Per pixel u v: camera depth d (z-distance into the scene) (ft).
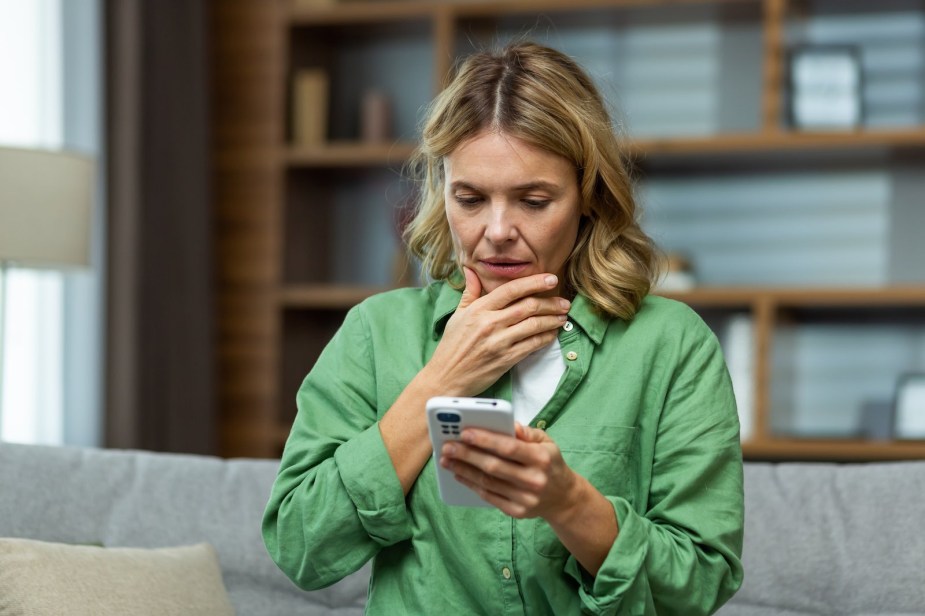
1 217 10.18
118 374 13.94
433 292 5.41
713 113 15.56
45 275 13.69
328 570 4.89
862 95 14.58
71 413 13.93
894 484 6.91
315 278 16.38
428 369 4.87
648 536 4.57
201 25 15.30
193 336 14.96
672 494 4.81
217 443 15.37
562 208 4.80
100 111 14.02
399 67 16.58
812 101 14.44
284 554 4.94
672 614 4.71
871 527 6.78
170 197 14.73
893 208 14.99
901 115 14.84
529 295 4.98
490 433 4.09
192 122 15.10
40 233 10.40
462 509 4.82
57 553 6.15
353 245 16.65
